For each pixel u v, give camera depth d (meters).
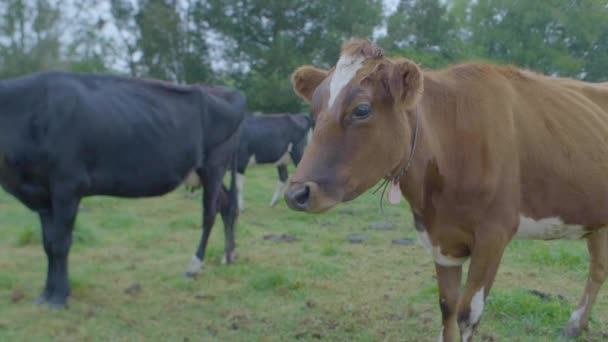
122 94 5.46
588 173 3.79
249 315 4.96
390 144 3.00
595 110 4.13
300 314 4.97
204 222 6.23
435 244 3.60
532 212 3.69
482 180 3.38
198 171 6.20
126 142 5.32
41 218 5.25
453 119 3.46
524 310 4.89
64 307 5.04
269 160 11.52
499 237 3.45
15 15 24.80
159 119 5.58
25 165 4.91
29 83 4.96
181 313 5.04
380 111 2.95
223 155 6.34
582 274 6.13
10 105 4.84
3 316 4.82
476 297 3.45
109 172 5.29
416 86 2.76
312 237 8.06
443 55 24.83
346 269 6.34
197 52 26.75
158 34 27.36
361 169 2.95
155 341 4.43
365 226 8.81
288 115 12.14
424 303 5.18
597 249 4.48
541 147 3.63
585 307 4.53
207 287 5.76
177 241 7.68
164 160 5.61
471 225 3.46
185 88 5.97
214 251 6.93
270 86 23.03
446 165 3.41
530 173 3.60
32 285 5.62
